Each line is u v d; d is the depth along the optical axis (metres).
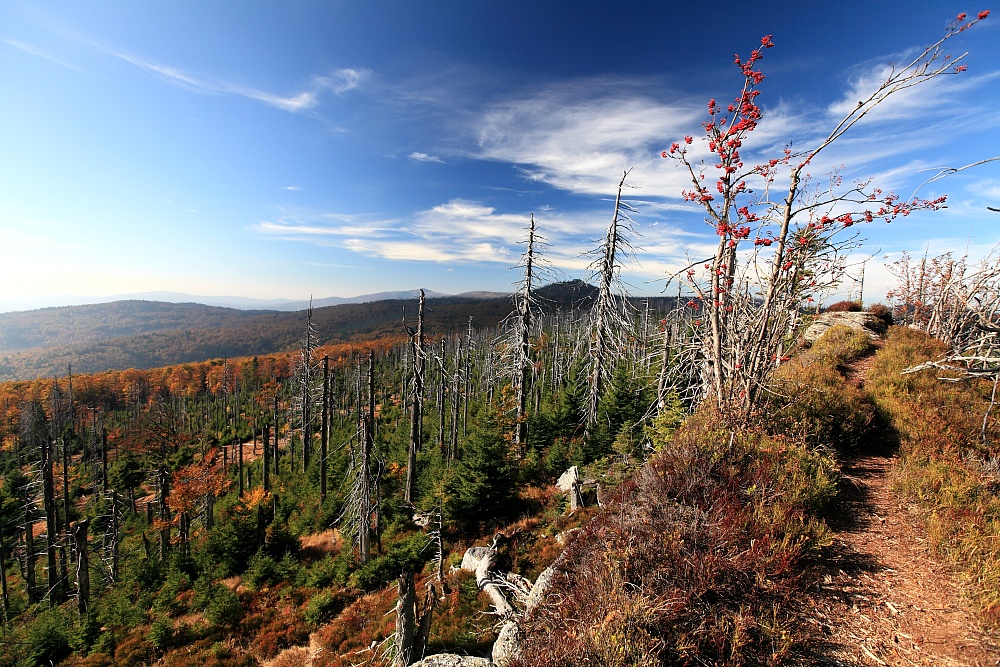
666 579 4.64
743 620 4.02
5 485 30.91
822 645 4.02
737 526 5.20
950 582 4.68
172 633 15.12
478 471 17.92
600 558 5.56
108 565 23.19
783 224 5.97
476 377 54.50
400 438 32.62
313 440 40.38
